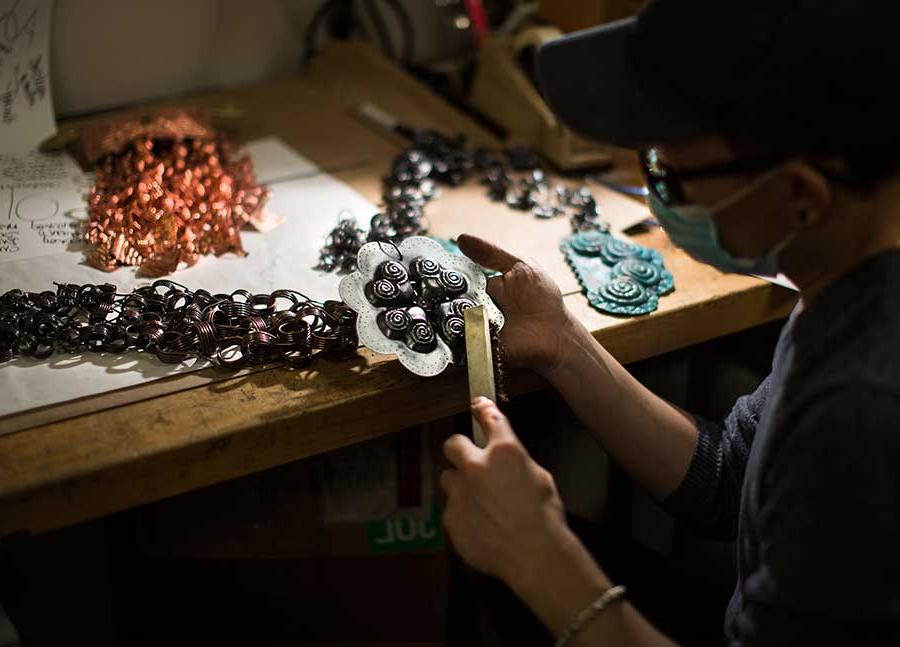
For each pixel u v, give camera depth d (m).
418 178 1.34
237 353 0.95
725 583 1.36
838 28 0.63
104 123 1.44
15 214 1.23
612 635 0.72
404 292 0.92
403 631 1.38
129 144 1.36
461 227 1.24
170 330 0.98
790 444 0.68
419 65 1.90
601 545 1.10
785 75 0.65
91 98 1.61
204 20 1.64
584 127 0.79
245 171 1.35
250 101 1.66
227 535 1.26
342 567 1.31
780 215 0.71
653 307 1.05
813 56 0.64
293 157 1.43
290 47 1.80
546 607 0.73
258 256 1.15
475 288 0.97
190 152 1.38
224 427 0.86
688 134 0.72
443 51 1.94
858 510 0.64
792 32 0.64
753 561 0.75
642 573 1.06
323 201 1.29
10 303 1.01
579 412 0.96
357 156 1.46
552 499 0.75
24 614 1.06
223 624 1.38
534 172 1.37
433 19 1.92
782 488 0.68
